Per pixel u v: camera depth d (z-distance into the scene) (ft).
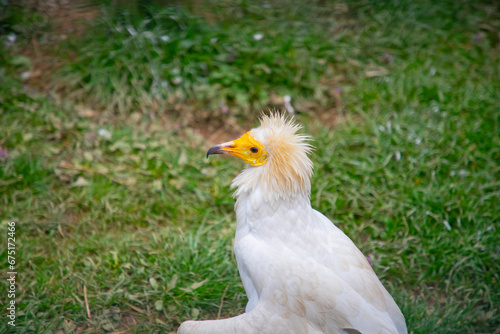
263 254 10.31
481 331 13.39
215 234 16.21
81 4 24.48
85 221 16.21
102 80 20.56
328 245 10.85
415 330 13.05
